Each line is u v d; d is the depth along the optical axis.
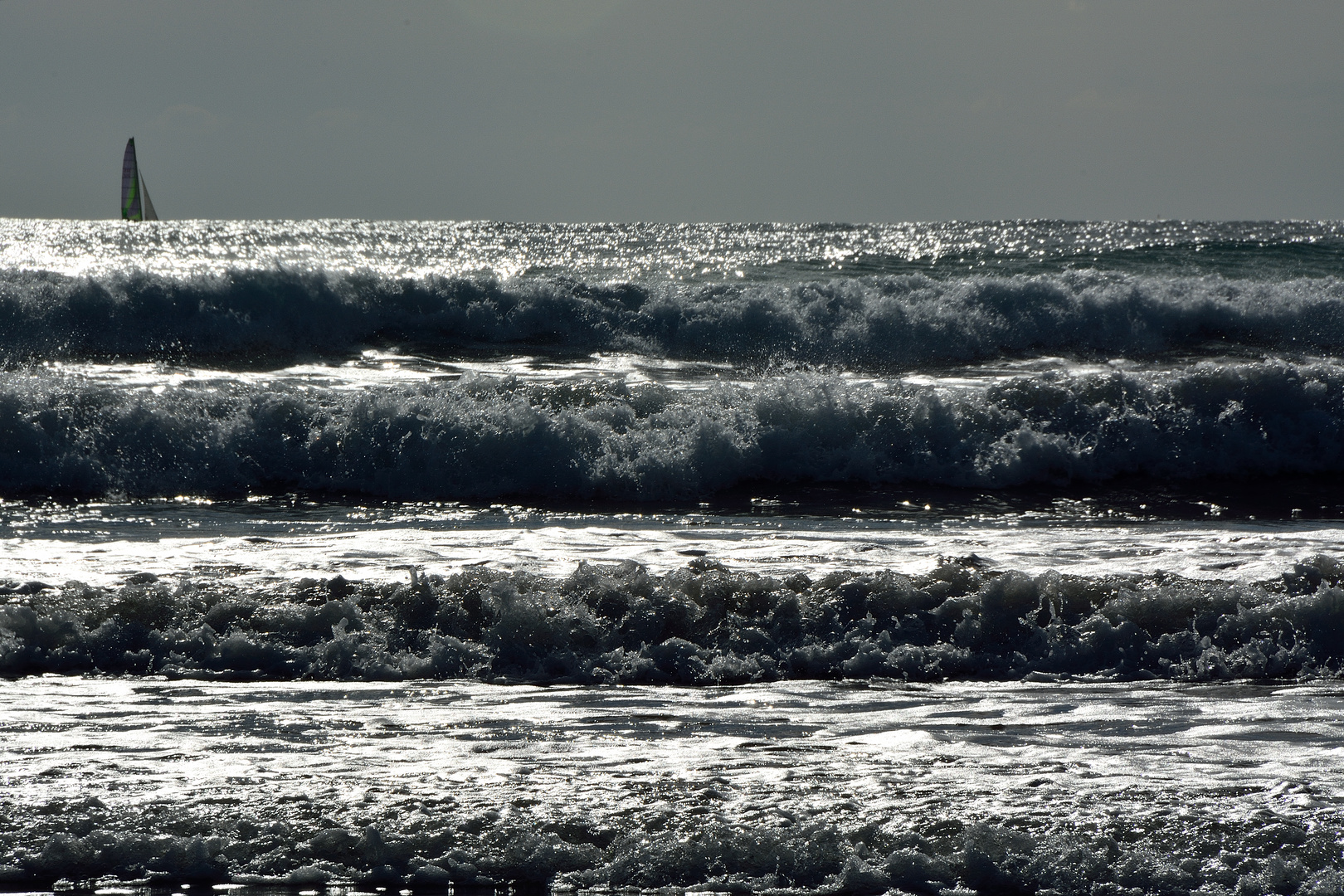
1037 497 42.22
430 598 24.48
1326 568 26.55
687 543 32.91
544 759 17.33
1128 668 23.48
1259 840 14.44
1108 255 111.44
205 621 24.02
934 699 21.36
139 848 14.15
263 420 42.56
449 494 41.00
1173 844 14.38
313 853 14.23
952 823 14.91
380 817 15.02
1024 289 68.56
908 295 68.94
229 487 40.91
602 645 23.72
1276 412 47.56
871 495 41.88
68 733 18.39
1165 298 69.12
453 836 14.55
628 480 41.75
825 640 24.17
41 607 23.92
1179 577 26.58
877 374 61.59
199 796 15.61
